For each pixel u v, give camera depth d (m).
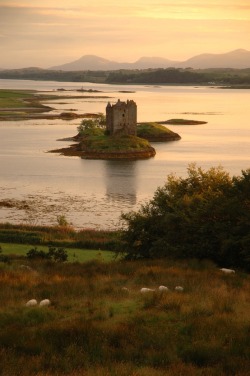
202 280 98.44
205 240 123.69
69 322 70.69
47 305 80.62
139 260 126.75
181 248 125.25
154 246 130.12
